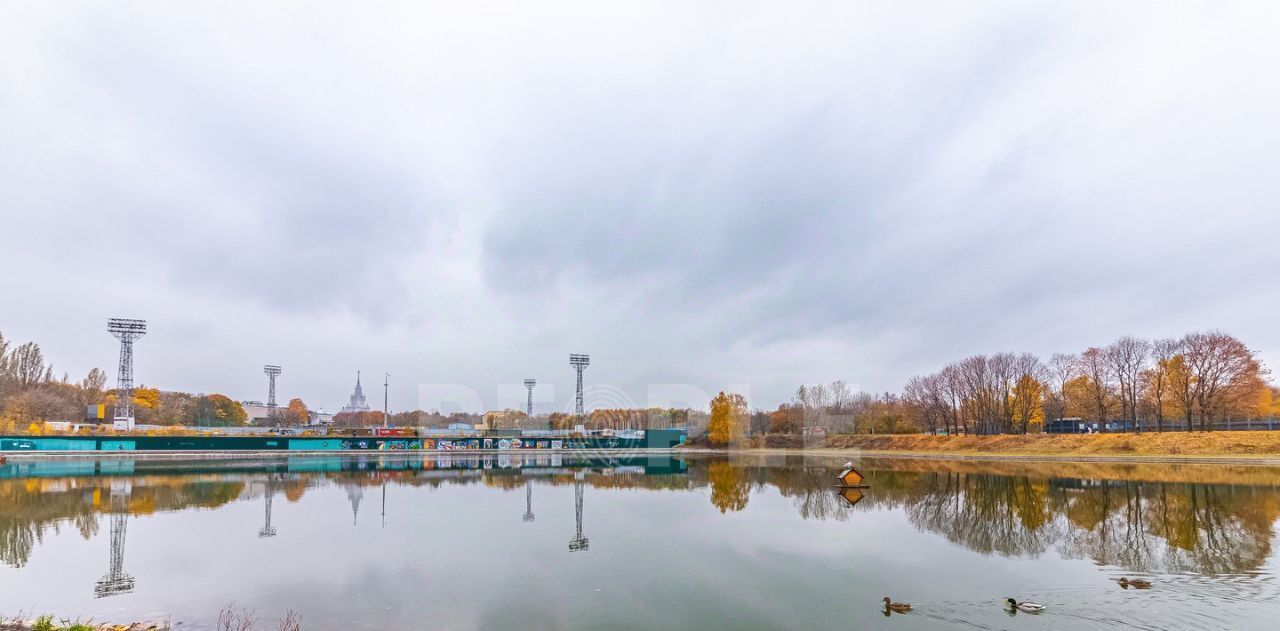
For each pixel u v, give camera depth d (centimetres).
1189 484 4484
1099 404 9275
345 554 2347
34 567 2133
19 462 7156
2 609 1667
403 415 14938
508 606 1703
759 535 2756
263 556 2309
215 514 3331
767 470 6619
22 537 2675
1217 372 7844
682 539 2659
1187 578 1953
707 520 3170
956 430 10531
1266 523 2911
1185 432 7562
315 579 1983
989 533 2769
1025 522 3044
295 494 4238
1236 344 7812
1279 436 6725
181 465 6875
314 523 3041
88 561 2222
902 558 2288
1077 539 2597
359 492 4381
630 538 2684
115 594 1806
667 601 1750
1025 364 10219
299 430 11112
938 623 1554
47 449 8031
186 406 15412
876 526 2988
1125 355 9044
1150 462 6581
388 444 9994
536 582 1953
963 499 3938
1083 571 2064
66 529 2862
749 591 1850
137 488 4528
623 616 1620
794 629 1522
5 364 11906
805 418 12381
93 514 3316
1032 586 1883
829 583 1947
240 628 1510
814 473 6178
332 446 9631
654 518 3238
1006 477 5300
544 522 3095
